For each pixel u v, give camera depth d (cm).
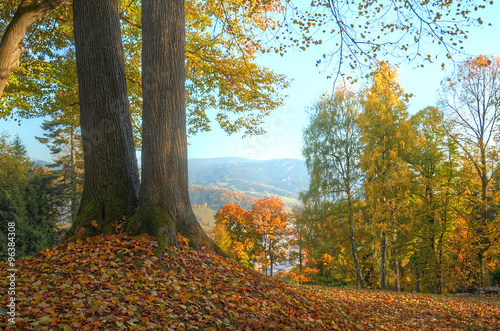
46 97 1063
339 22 504
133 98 1153
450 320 641
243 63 955
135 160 625
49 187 1998
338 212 1608
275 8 755
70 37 985
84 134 584
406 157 1548
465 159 1502
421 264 1792
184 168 586
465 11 503
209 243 579
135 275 405
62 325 269
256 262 2655
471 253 1439
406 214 1390
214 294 402
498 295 1163
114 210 559
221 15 821
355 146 1598
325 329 406
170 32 577
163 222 521
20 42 632
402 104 1477
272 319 385
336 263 1725
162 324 310
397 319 611
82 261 420
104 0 600
